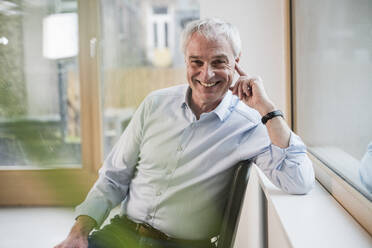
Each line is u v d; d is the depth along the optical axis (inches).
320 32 52.1
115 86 117.7
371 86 30.5
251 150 49.9
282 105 83.8
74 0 113.1
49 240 91.0
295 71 73.2
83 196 115.0
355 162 37.8
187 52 50.9
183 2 118.2
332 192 47.4
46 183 116.5
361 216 36.5
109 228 54.6
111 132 118.8
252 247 80.6
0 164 119.1
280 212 40.9
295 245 31.9
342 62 40.8
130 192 57.1
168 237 52.4
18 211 112.6
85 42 112.2
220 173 51.1
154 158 54.1
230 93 55.3
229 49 49.7
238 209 46.5
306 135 64.6
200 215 52.0
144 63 118.6
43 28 115.9
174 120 54.2
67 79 117.1
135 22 117.3
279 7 83.1
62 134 118.3
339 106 43.1
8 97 118.0
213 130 52.1
